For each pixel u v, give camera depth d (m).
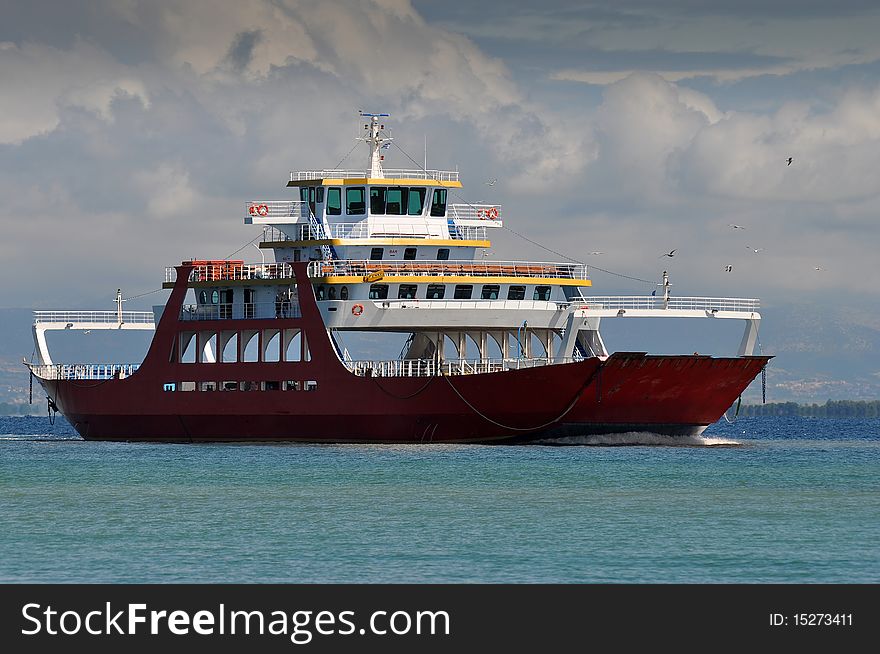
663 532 146.00
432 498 168.00
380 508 160.75
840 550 137.38
